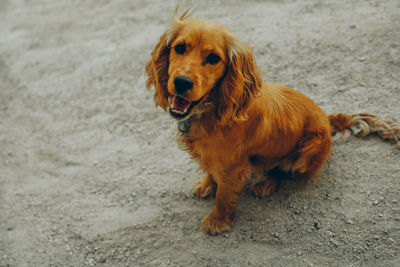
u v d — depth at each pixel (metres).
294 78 1.58
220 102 1.13
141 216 1.34
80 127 1.64
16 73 2.09
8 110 1.82
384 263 1.12
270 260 1.19
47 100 1.83
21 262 1.28
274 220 1.27
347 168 1.31
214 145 1.18
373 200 1.23
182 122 1.19
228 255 1.22
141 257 1.25
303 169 1.29
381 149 1.32
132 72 1.86
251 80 1.13
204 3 2.23
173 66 1.11
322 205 1.26
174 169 1.44
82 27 2.38
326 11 1.84
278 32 1.80
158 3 2.40
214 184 1.36
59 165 1.53
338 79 1.53
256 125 1.19
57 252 1.29
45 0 2.91
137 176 1.44
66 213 1.38
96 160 1.52
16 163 1.55
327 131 1.29
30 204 1.42
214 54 1.09
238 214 1.30
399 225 1.17
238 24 1.94
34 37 2.40
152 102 1.67
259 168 1.32
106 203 1.39
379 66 1.52
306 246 1.19
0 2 3.07
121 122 1.63
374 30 1.63
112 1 2.60
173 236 1.28
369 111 1.42
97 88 1.82
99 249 1.28
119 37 2.17
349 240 1.18
